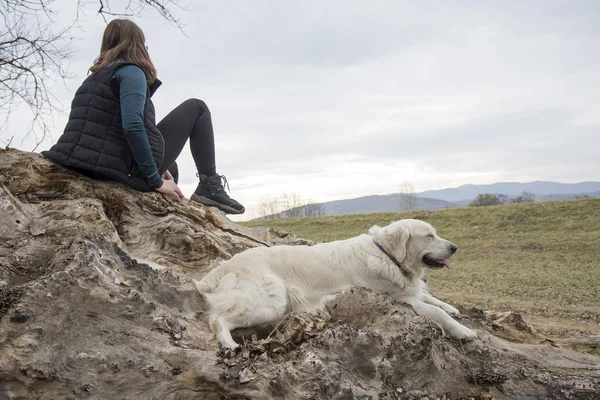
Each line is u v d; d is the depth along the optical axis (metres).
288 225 45.06
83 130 4.85
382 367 3.97
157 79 5.11
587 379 4.54
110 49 4.91
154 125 5.12
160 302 3.81
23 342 3.00
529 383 4.41
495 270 21.69
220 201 6.20
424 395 4.12
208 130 6.00
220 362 3.45
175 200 5.90
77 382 3.11
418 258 5.06
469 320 5.52
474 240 31.50
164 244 5.48
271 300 4.35
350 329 4.00
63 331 3.18
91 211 4.75
